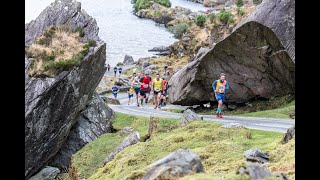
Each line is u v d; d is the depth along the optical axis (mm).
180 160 5477
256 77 22078
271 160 8789
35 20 19688
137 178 5703
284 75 21484
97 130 20047
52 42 18297
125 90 46281
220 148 10500
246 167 5551
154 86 24297
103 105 21516
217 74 22781
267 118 17484
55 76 16984
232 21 61781
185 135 12602
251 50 21297
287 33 20203
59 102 17266
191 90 23688
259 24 20344
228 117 18172
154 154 11352
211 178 5012
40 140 16594
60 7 20094
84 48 18703
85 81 19016
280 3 20672
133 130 18234
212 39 60906
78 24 19875
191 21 87000
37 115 16297
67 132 18234
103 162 14797
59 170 17453
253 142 11070
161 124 16438
